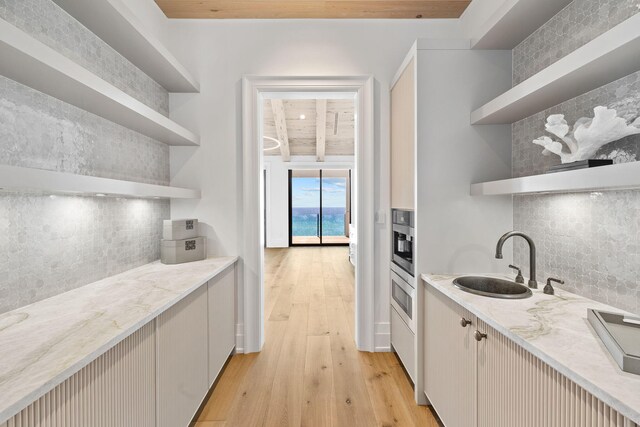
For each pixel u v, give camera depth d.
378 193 2.68
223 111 2.67
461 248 1.97
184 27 2.67
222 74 2.67
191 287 1.67
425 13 2.61
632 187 1.09
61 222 1.56
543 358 0.93
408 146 2.17
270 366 2.46
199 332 1.85
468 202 1.97
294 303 4.07
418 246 1.97
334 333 3.10
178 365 1.57
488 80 1.99
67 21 1.60
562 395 0.89
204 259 2.51
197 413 1.92
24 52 1.03
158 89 2.49
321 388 2.17
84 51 1.71
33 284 1.40
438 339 1.79
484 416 1.32
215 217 2.68
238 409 1.95
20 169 1.00
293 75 2.64
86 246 1.73
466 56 1.99
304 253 8.31
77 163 1.64
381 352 2.69
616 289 1.33
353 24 2.68
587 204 1.47
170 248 2.29
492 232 1.98
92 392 0.97
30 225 1.39
